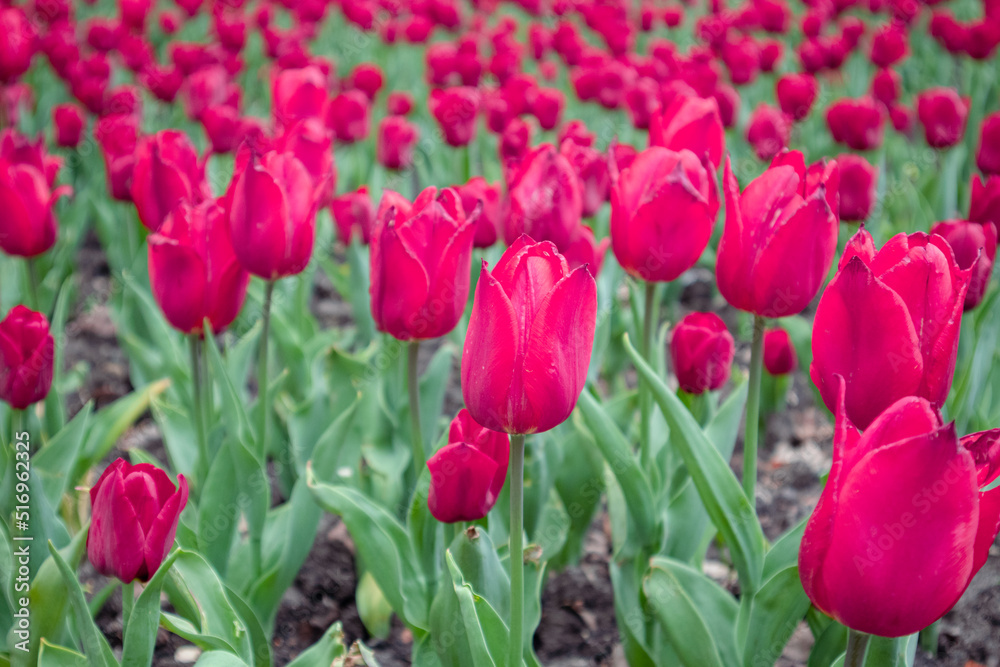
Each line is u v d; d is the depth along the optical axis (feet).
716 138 7.45
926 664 8.36
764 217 5.75
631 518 7.60
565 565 9.80
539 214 7.44
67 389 12.09
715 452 6.25
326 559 9.83
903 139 20.61
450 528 7.12
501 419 4.62
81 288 17.10
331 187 8.94
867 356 4.40
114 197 12.55
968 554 3.38
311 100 11.03
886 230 13.83
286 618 9.02
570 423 9.44
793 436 12.75
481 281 4.30
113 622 8.80
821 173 6.00
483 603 5.84
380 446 9.78
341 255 18.60
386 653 8.64
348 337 13.83
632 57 19.97
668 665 7.68
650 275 6.79
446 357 9.76
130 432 12.51
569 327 4.39
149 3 21.85
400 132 13.47
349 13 23.52
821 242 5.63
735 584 9.68
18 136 9.66
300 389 11.39
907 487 3.26
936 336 4.39
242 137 12.94
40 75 23.13
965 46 20.39
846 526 3.44
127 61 19.71
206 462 8.23
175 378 10.71
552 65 22.44
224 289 7.29
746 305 6.02
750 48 19.52
